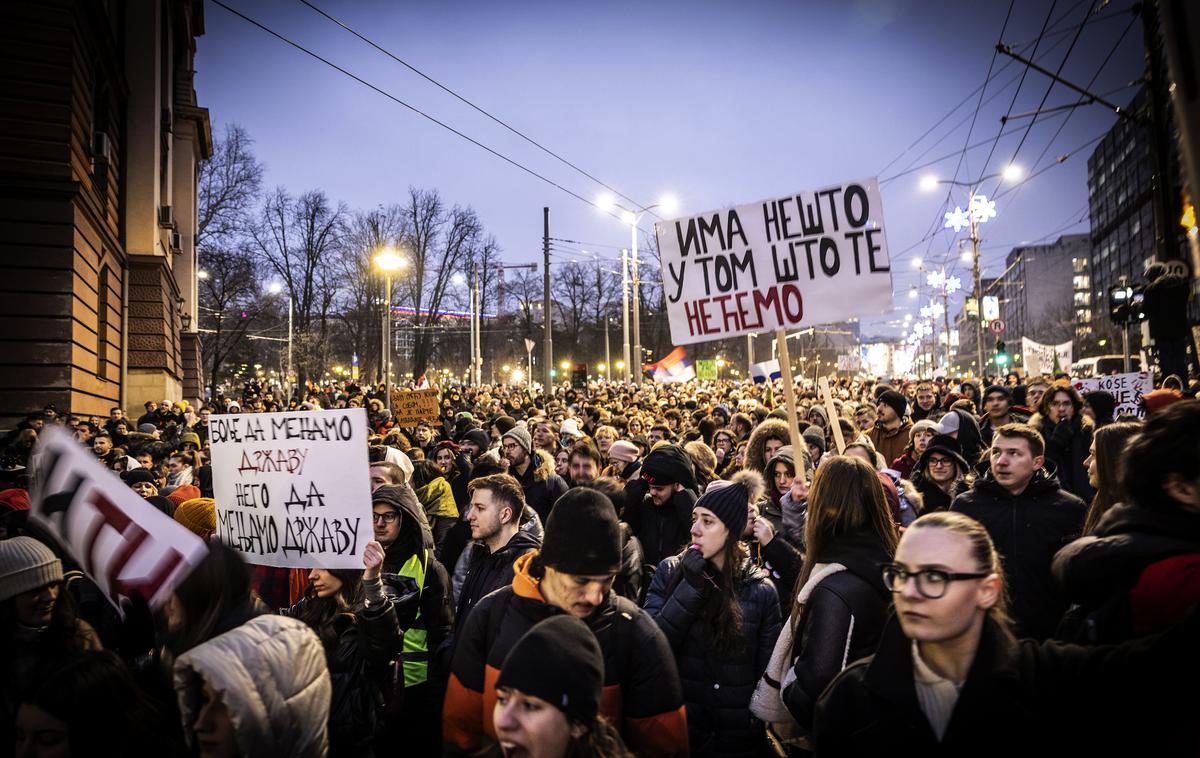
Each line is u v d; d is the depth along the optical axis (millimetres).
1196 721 1890
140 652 3658
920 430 7016
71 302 14289
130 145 22359
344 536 3598
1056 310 118062
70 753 2250
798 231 4727
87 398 15672
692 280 5031
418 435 12758
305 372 51312
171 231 27672
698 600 3453
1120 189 97375
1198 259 1424
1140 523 2281
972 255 37062
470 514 4066
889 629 2162
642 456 9078
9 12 14039
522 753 1994
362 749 3307
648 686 2717
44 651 2936
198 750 2242
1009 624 2441
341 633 3471
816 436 7293
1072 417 6492
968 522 2078
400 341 75875
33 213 14070
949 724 1979
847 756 2145
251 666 2197
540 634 2076
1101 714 1931
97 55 16875
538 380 80625
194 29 33938
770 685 3227
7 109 13961
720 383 35000
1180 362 10523
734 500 3498
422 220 55688
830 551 3143
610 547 2684
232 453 3885
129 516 3076
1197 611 1823
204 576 2711
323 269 52531
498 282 74312
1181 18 1465
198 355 33562
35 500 3203
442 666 3992
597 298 75562
